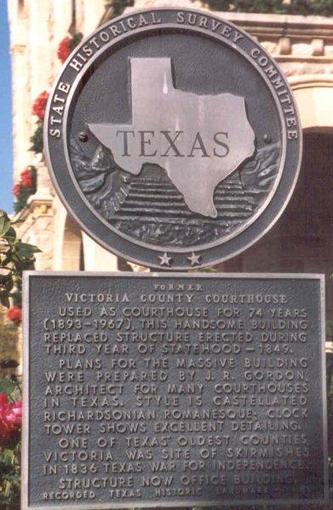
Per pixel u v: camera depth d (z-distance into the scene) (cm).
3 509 213
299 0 351
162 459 186
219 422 188
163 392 187
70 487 183
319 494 190
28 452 183
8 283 220
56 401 184
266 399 190
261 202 193
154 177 190
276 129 194
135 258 189
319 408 191
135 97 190
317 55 356
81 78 189
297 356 191
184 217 191
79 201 188
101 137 189
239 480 188
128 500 184
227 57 194
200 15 193
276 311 191
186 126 191
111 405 185
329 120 356
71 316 185
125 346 186
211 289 189
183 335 188
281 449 189
